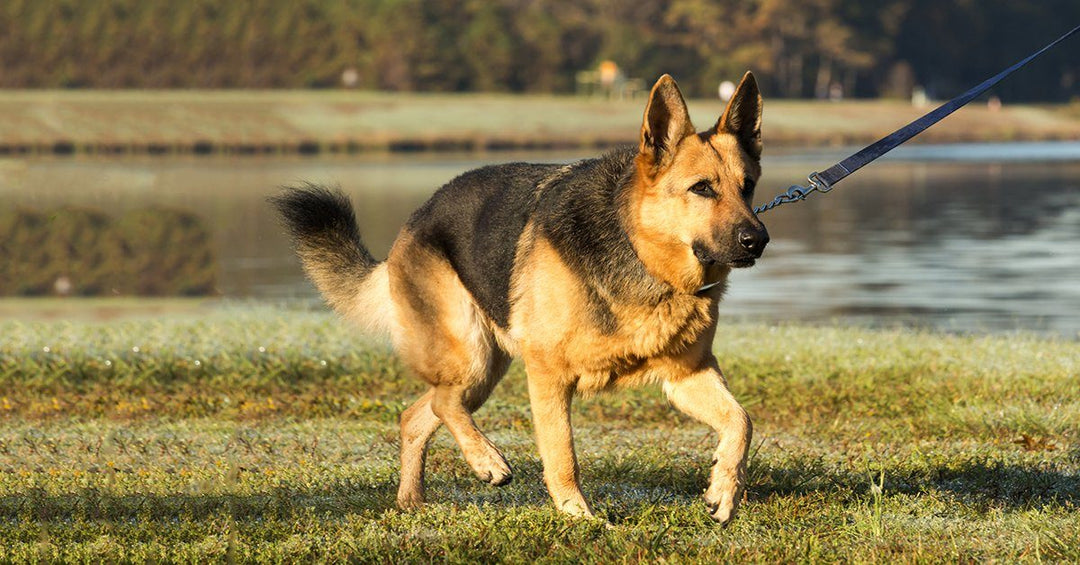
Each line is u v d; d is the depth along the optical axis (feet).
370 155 198.80
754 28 331.98
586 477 26.96
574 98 291.17
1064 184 143.64
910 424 33.65
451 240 24.93
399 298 25.62
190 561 20.15
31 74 213.05
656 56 323.78
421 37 293.43
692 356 22.40
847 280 70.95
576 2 342.44
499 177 25.00
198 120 211.00
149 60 221.66
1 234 85.40
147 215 99.55
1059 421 33.12
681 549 20.80
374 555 20.38
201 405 37.50
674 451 30.04
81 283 73.97
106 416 36.35
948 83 382.22
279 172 156.87
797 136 253.44
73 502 24.39
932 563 19.80
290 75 263.49
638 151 22.56
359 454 30.12
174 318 53.42
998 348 44.83
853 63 342.23
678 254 21.63
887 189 140.05
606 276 21.93
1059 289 65.98
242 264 81.25
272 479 26.78
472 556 20.25
